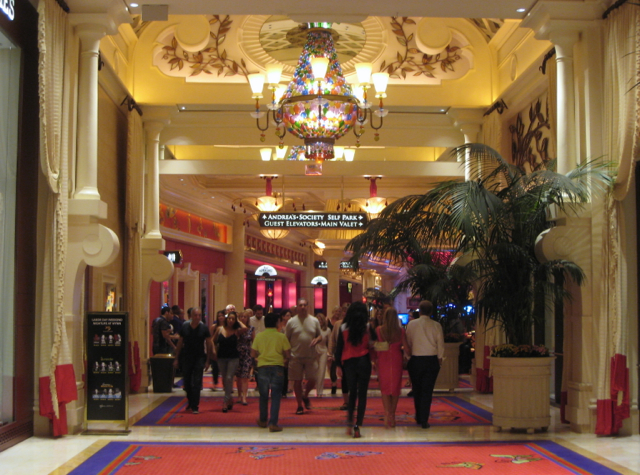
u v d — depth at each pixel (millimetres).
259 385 8578
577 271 8055
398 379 8734
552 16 8555
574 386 8367
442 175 13367
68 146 8375
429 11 8812
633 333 8312
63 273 7973
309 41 10594
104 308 11125
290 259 32719
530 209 8492
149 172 12867
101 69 10523
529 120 11828
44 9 7453
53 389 7855
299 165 13297
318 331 10031
